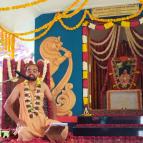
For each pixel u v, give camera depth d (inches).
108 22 293.1
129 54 319.3
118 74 317.1
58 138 156.7
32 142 151.9
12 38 334.3
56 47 306.5
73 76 298.4
